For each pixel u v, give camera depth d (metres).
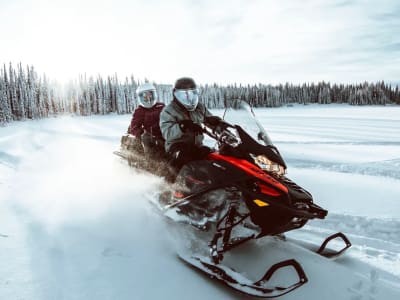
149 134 5.07
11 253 3.01
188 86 3.94
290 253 3.21
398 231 4.04
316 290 2.67
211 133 3.62
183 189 3.49
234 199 2.96
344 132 17.88
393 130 18.89
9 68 57.25
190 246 3.28
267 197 2.74
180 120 3.81
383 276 2.97
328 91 119.38
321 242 3.72
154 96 6.05
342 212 4.73
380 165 7.95
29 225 3.77
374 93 115.00
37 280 2.58
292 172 7.34
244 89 100.62
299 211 2.68
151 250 3.32
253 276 2.84
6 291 2.39
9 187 5.70
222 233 2.98
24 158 9.38
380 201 5.23
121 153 5.85
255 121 3.41
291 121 29.19
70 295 2.42
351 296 2.61
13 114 56.53
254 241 3.43
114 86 82.00
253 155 3.03
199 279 2.83
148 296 2.51
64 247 3.23
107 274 2.77
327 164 8.26
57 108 77.00
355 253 3.44
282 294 2.39
